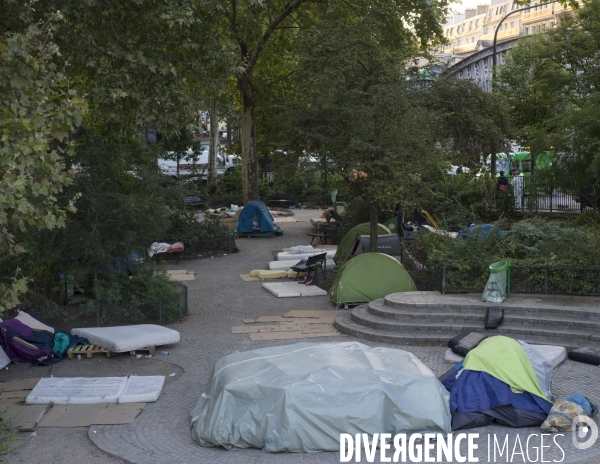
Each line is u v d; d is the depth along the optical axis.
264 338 13.60
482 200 27.80
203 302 17.33
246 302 17.16
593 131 22.00
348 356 9.34
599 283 13.62
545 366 9.70
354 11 24.91
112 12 15.16
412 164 17.09
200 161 55.34
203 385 10.95
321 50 17.89
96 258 14.53
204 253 24.72
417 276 17.23
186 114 15.33
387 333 13.16
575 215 24.59
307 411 8.11
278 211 38.84
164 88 15.07
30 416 9.38
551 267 13.96
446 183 26.23
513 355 9.30
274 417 8.18
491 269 13.41
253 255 24.70
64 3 14.66
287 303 16.86
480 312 13.16
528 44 31.83
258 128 33.88
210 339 13.77
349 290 15.80
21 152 8.41
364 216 26.02
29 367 12.05
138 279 15.48
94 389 10.37
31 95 9.54
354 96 17.31
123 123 17.92
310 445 8.08
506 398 8.88
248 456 8.06
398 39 21.77
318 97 17.97
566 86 25.80
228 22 24.45
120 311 14.58
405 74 18.88
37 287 15.12
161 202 16.33
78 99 9.41
